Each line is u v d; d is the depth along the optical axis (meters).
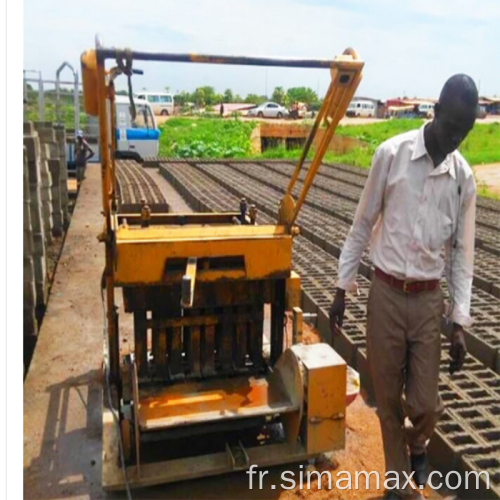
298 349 3.01
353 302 5.20
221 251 2.92
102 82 2.43
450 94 2.24
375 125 33.16
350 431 3.45
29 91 16.33
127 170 12.33
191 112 48.34
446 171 2.39
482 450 3.04
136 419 2.66
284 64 2.54
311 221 8.68
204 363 3.26
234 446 2.99
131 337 4.57
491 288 5.78
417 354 2.54
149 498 2.81
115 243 2.82
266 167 15.95
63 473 2.99
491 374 3.94
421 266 2.45
